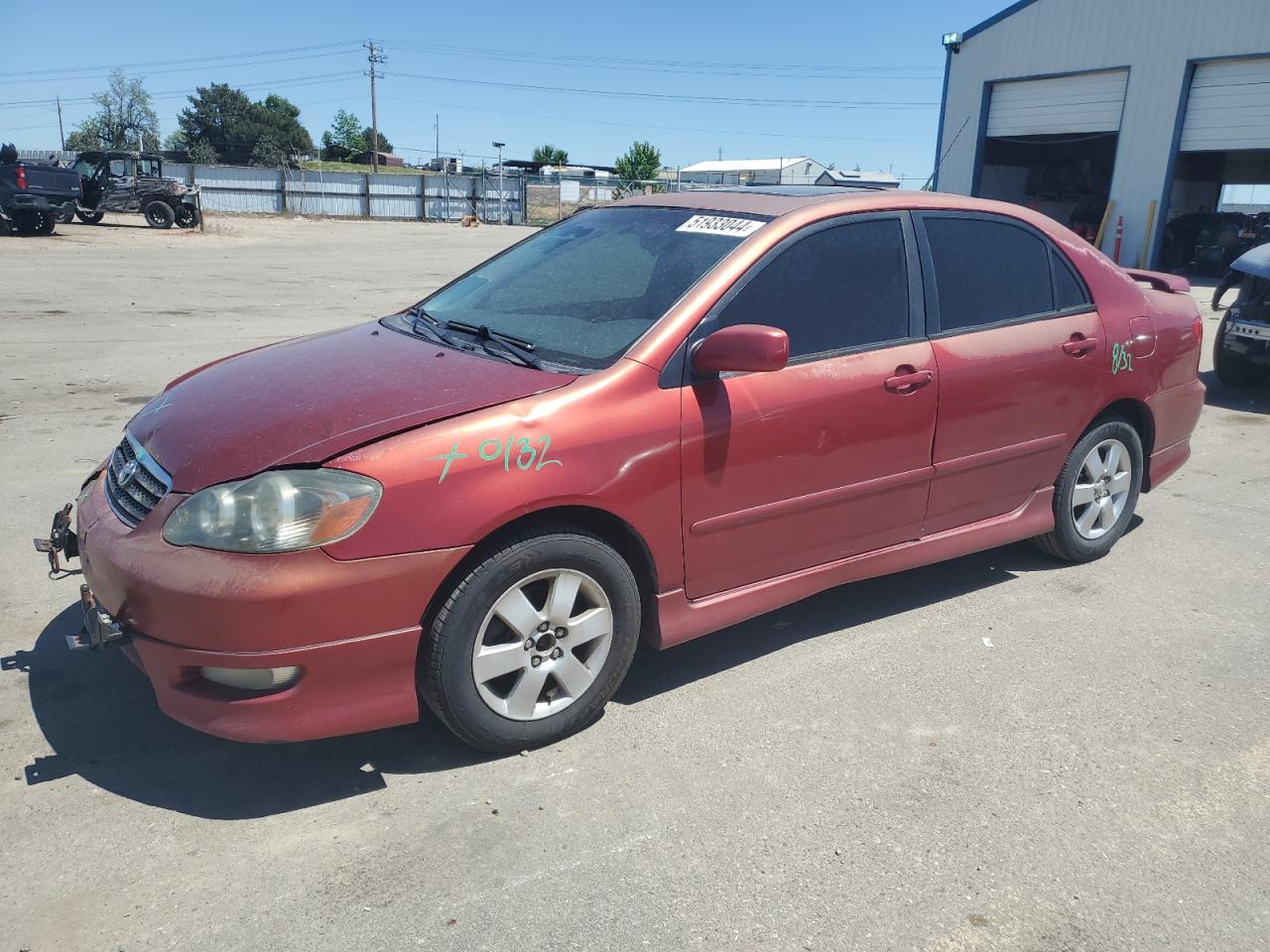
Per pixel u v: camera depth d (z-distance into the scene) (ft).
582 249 12.76
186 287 49.55
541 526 9.53
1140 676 11.88
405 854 8.46
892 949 7.55
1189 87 71.15
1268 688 11.66
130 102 267.59
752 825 8.97
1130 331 14.61
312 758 9.86
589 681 10.18
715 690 11.39
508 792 9.36
